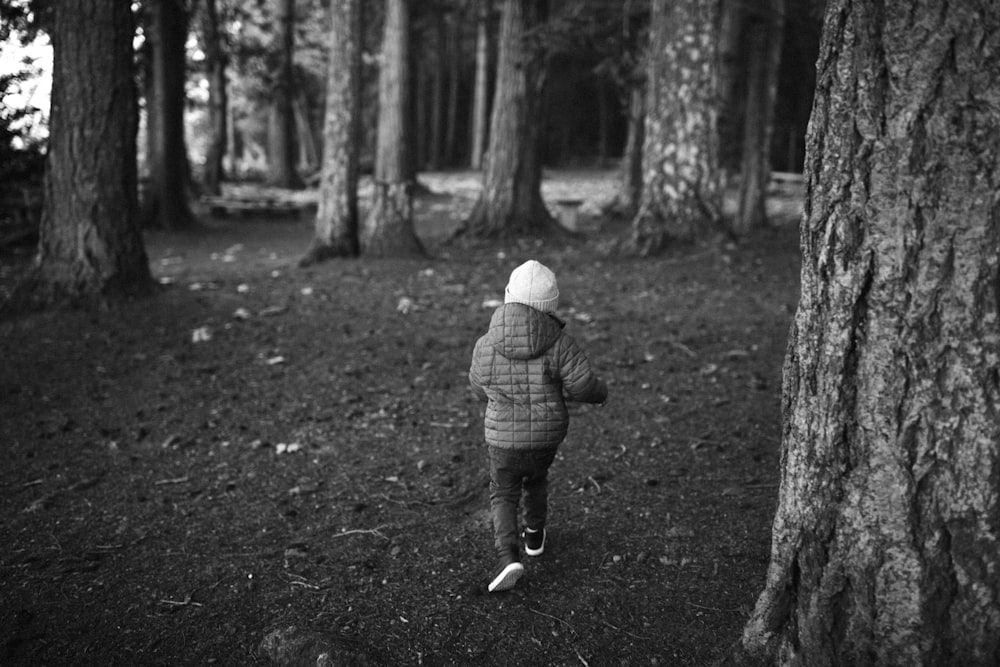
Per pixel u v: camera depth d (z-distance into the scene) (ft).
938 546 7.28
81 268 29.86
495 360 10.87
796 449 8.23
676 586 11.15
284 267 40.93
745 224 55.42
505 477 11.10
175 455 16.84
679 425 17.80
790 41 61.00
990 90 6.81
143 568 12.05
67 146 29.55
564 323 11.02
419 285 35.68
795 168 114.01
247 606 10.94
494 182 52.08
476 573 11.69
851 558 7.74
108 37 29.17
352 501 14.35
